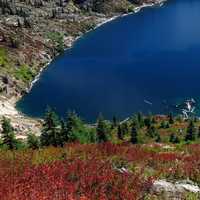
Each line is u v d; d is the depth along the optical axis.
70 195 23.50
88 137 85.19
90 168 29.95
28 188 25.31
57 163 32.09
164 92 185.50
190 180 29.48
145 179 27.70
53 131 80.94
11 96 187.75
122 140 99.44
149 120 128.00
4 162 33.97
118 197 24.45
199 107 169.38
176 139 100.81
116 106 176.50
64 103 183.62
